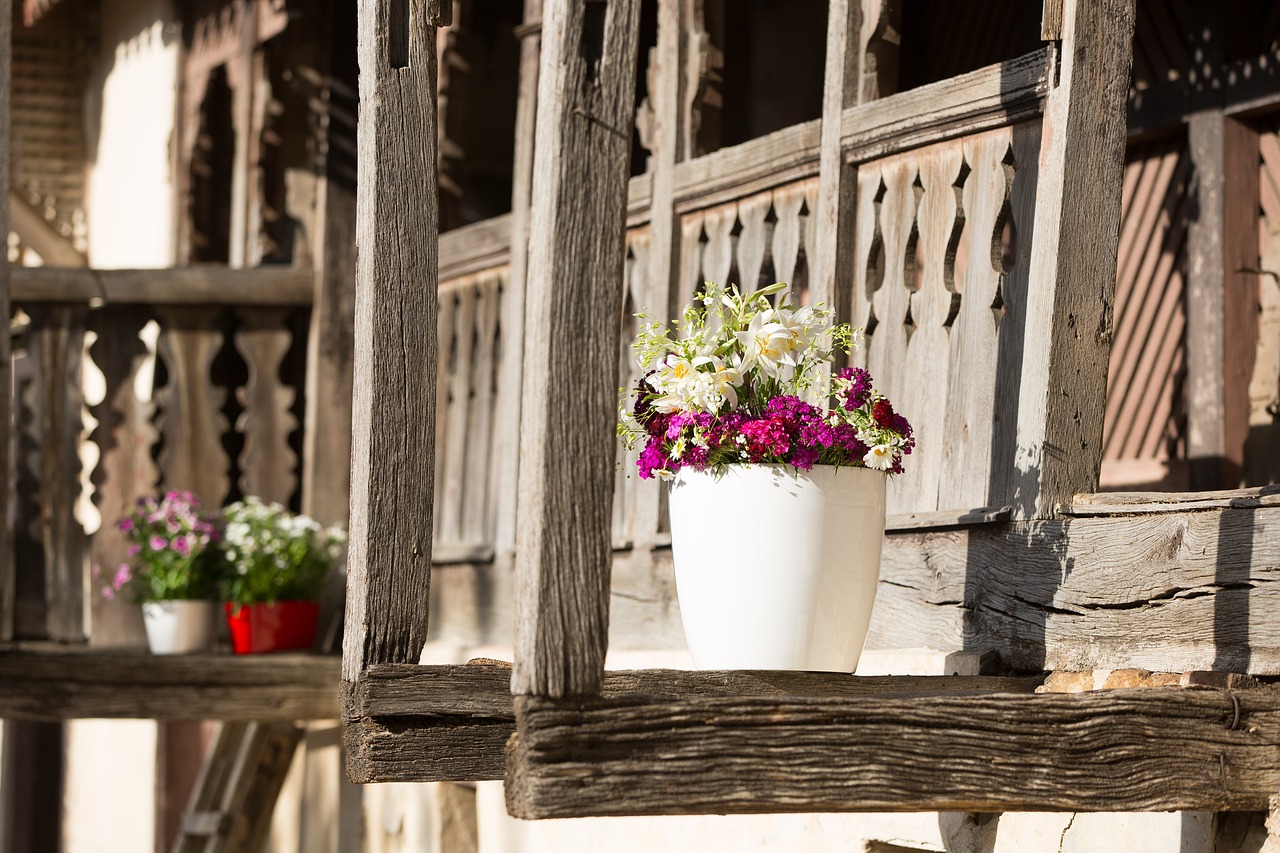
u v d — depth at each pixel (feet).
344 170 25.84
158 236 33.68
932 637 13.76
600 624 8.79
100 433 24.86
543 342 8.76
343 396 25.45
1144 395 20.15
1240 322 18.72
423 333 11.85
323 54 26.35
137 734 34.96
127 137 35.99
